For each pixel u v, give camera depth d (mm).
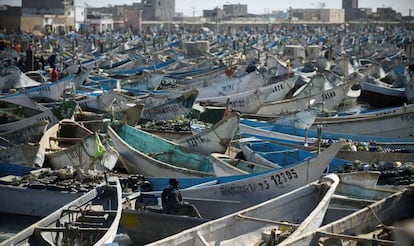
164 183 19984
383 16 176375
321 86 37875
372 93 41406
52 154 23047
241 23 148125
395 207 16312
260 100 34250
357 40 98375
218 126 23953
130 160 22688
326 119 29516
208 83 41875
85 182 19078
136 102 33969
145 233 17047
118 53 73938
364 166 20891
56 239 15125
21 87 41844
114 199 17766
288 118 28859
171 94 35406
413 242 14656
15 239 14055
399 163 21344
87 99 33500
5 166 21297
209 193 18750
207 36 107312
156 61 60531
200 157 23172
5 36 82500
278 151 23141
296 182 18734
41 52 72812
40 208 18516
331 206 17516
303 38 101938
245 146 23453
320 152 18859
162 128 28266
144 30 133125
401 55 65250
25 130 25719
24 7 115312
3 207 18828
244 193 18797
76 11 121750
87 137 22031
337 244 14203
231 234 15102
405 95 40125
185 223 16469
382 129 29125
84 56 66688
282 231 15219
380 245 13938
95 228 15227
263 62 61656
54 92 36719
